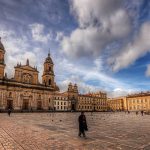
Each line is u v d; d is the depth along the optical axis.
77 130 16.14
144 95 108.44
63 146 9.60
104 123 24.47
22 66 80.38
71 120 29.12
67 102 109.81
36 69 84.88
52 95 88.50
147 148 9.21
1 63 73.25
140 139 11.77
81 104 117.62
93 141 11.01
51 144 10.09
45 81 88.50
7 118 32.31
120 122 26.45
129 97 120.38
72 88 113.44
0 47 74.19
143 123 24.72
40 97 83.62
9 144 10.04
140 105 110.56
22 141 10.89
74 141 10.98
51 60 92.69
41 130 16.05
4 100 71.00
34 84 82.38
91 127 19.20
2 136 12.60
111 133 14.55
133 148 9.20
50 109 86.06
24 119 30.03
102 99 134.62
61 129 16.86
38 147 9.34
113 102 137.38
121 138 12.13
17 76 77.88
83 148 9.15
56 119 31.44
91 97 125.81
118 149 8.96
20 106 75.75
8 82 73.81
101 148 9.16
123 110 123.56
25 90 78.56
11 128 17.28
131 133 14.58
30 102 79.50
